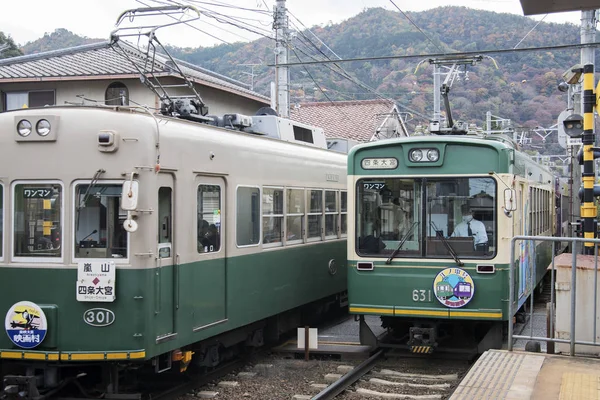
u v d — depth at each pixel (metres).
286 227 10.24
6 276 6.80
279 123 10.78
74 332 6.63
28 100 18.81
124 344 6.59
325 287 11.87
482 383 5.96
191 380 8.14
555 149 43.59
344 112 30.61
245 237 8.89
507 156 8.80
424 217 9.07
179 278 7.23
